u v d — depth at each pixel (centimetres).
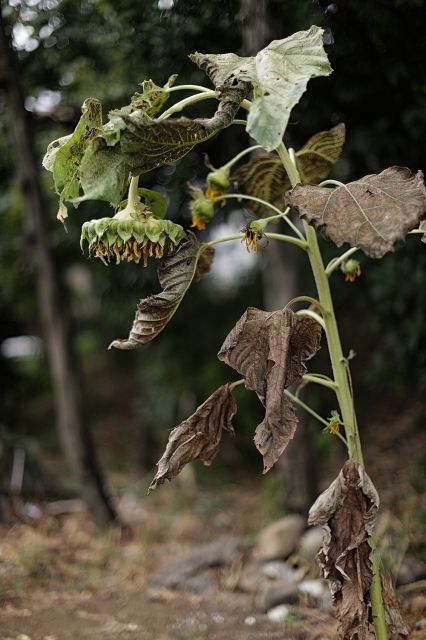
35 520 370
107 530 374
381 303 367
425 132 302
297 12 276
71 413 380
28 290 498
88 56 352
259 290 588
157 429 603
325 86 304
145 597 272
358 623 151
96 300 541
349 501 155
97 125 149
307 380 170
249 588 283
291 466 355
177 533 394
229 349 153
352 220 134
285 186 210
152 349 531
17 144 352
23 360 702
